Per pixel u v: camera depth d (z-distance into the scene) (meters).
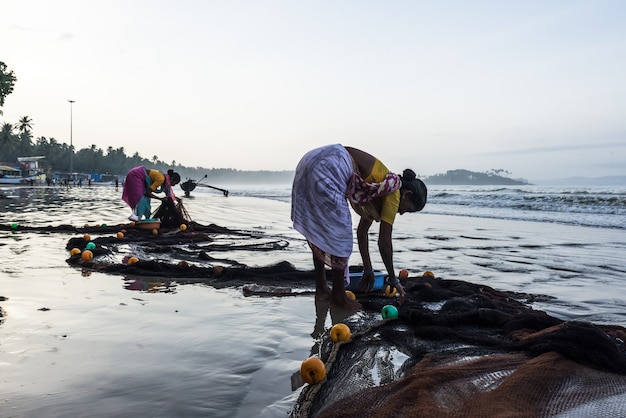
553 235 13.95
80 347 3.76
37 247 9.29
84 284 6.09
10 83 34.69
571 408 2.57
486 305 4.81
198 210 24.23
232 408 2.80
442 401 2.66
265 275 6.64
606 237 13.46
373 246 10.91
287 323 4.59
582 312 5.25
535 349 3.38
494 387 2.85
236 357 3.64
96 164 190.50
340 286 5.19
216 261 8.19
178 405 2.82
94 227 12.42
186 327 4.36
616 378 2.97
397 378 3.24
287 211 23.70
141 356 3.61
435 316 4.30
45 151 166.38
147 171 12.37
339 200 5.06
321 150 5.20
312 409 2.76
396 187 5.11
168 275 6.71
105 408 2.76
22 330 4.14
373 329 4.27
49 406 2.76
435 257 9.32
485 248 10.79
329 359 3.39
